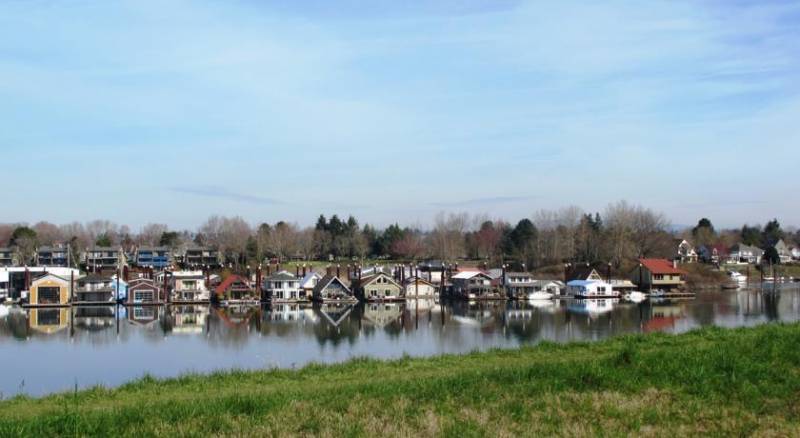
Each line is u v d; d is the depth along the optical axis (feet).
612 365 73.72
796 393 63.26
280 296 370.94
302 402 63.77
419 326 254.88
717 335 104.58
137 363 165.89
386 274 393.50
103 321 275.18
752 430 54.13
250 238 548.31
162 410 61.36
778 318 260.42
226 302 356.59
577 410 59.47
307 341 209.15
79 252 530.27
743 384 65.16
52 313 308.60
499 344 197.57
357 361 101.45
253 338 217.97
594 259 505.66
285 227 584.81
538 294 390.83
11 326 255.91
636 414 58.03
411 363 96.63
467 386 67.72
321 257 593.01
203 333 232.94
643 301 369.50
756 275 518.37
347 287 378.12
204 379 89.10
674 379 68.23
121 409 63.52
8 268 385.91
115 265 476.13
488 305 359.25
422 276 452.76
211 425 56.39
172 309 333.83
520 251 531.91
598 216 610.24
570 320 273.75
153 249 521.65
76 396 79.20
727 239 634.84
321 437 52.85
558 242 516.32
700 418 57.21
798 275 531.09
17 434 53.62
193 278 366.63
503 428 54.70
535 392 65.05
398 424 55.93
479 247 604.08
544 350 103.24
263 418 58.49
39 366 162.30
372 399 64.08
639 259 451.12
